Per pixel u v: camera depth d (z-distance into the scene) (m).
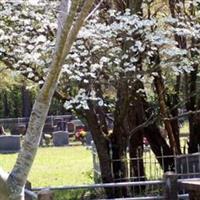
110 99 14.41
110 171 14.37
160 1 15.23
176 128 16.55
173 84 16.16
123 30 11.76
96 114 14.28
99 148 14.34
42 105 5.70
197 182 8.46
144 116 15.44
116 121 14.18
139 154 15.66
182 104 16.22
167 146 16.16
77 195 15.19
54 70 5.62
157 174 16.41
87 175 20.14
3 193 5.46
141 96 14.84
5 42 11.95
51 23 11.76
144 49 12.20
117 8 13.70
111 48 12.09
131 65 12.15
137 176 15.08
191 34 12.20
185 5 14.59
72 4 5.50
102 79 12.80
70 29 5.66
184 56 13.40
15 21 11.90
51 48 11.27
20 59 12.17
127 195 14.17
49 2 12.04
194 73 15.92
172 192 8.60
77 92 12.83
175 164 13.44
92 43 11.91
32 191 8.52
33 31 12.17
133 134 15.10
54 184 19.03
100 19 13.19
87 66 12.09
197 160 12.77
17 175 5.57
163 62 12.64
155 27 12.50
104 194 14.50
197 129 16.62
